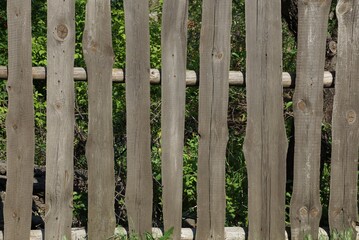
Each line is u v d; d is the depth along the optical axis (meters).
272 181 4.98
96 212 4.85
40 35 7.80
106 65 4.72
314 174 5.02
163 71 4.78
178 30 4.77
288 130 6.23
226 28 4.79
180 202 4.90
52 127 4.72
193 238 4.99
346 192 5.07
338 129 5.01
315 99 4.95
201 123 4.85
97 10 4.68
